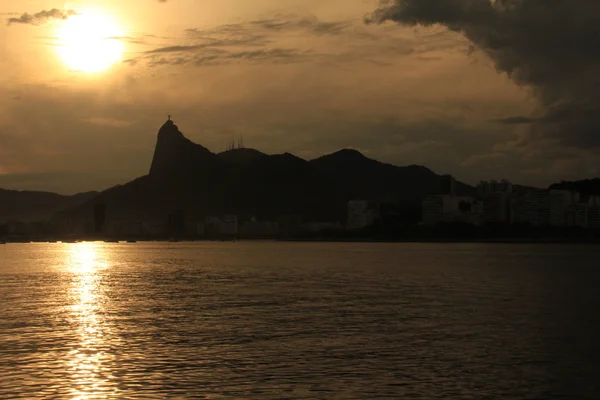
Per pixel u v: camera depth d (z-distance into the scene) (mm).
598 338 72688
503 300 109562
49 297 115688
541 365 59812
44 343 69812
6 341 70938
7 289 132125
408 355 63688
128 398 50031
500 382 54344
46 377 55500
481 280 153375
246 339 72000
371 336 73688
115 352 65188
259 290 128250
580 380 54938
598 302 106688
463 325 81625
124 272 187625
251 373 56906
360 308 98125
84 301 109062
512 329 78562
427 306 100875
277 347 67438
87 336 74125
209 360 61688
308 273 179875
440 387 52875
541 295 118125
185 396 50469
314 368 58625
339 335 74312
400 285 139375
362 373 56938
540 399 50156
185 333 75875
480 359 62094
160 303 105688
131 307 100500
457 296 116188
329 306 100750
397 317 88312
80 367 58969
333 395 50719
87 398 49969
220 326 80812
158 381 54375
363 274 175000
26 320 86438
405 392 51531
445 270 191875
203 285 140750
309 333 75625
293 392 51438
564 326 81000
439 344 69062
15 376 55812
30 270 198500
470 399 50062
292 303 105000
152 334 75250
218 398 50062
